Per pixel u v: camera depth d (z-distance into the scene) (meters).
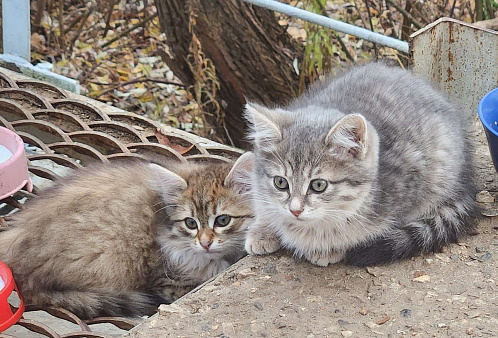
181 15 1.40
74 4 1.92
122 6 1.93
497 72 1.15
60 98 1.20
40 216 1.01
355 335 0.87
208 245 1.02
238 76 1.41
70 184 1.04
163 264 1.03
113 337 0.91
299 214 0.92
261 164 0.95
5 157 1.06
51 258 0.99
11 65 1.30
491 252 0.95
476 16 1.41
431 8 1.53
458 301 0.90
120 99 1.69
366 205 0.93
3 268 0.96
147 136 1.15
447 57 1.16
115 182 1.04
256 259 0.96
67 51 1.78
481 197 1.01
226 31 1.38
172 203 1.03
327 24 1.18
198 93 1.37
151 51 1.85
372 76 1.05
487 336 0.86
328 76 1.14
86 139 1.13
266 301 0.91
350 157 0.92
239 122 1.46
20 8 1.29
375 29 1.71
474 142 1.08
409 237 0.94
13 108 1.16
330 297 0.91
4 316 0.93
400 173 0.94
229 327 0.89
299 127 0.94
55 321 1.04
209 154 1.11
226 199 1.02
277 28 1.42
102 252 1.00
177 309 0.91
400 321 0.88
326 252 0.94
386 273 0.93
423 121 0.98
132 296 1.00
